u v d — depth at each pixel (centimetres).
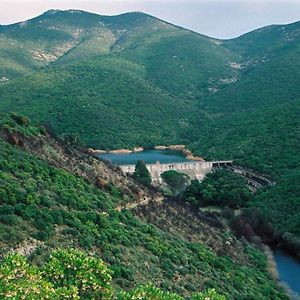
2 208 5466
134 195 8750
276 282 8575
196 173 16500
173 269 6391
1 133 7819
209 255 7712
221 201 12988
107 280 3488
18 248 4906
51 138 9175
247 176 15812
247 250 9412
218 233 9425
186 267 6750
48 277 3362
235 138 19988
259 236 10612
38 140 8400
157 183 14300
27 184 6359
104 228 6378
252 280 7912
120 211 7519
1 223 5262
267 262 9425
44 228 5472
